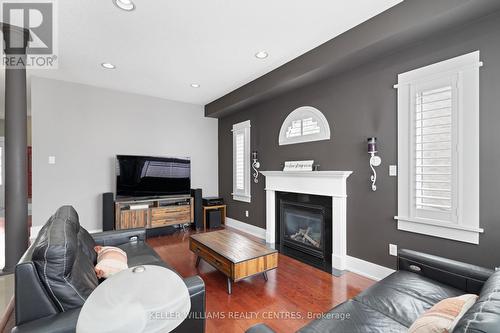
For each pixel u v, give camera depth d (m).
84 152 4.20
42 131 3.87
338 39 2.63
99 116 4.32
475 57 2.00
